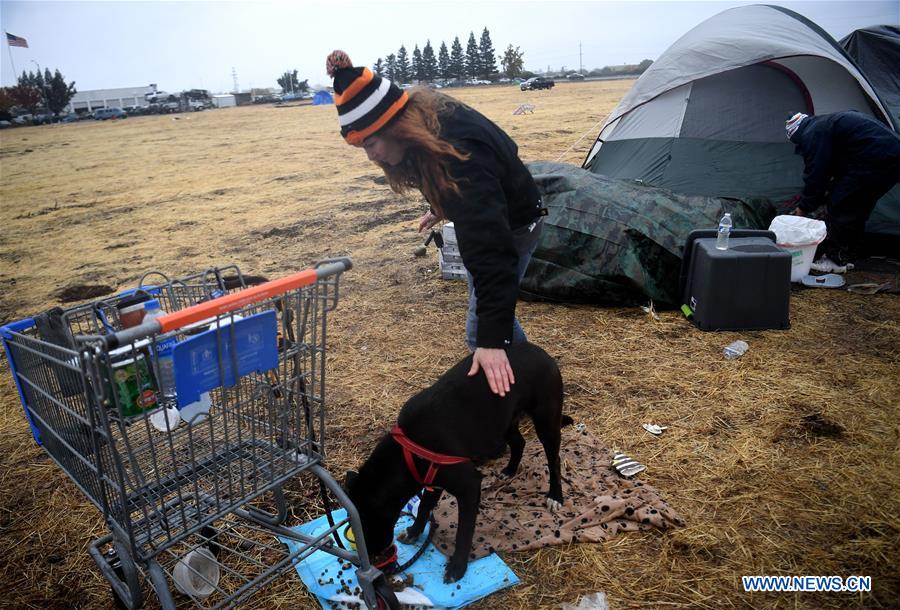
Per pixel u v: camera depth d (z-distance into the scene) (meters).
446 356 4.44
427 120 2.06
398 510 2.35
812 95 6.32
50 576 2.59
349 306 5.57
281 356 2.12
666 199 5.26
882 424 3.21
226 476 2.21
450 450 2.25
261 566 2.44
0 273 7.70
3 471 3.39
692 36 6.87
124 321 2.03
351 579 2.41
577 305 5.17
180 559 2.29
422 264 6.67
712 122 6.69
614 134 7.53
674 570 2.38
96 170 17.86
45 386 2.06
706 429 3.30
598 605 2.24
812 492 2.75
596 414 3.52
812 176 5.34
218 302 1.78
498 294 2.07
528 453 3.18
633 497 2.75
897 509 2.60
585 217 5.11
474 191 2.06
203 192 12.69
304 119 37.00
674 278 4.93
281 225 9.06
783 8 6.74
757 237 4.73
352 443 3.39
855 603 2.17
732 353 4.10
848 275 5.45
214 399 2.47
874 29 6.88
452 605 2.25
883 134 5.11
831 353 4.06
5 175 18.28
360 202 10.38
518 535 2.58
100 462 1.84
